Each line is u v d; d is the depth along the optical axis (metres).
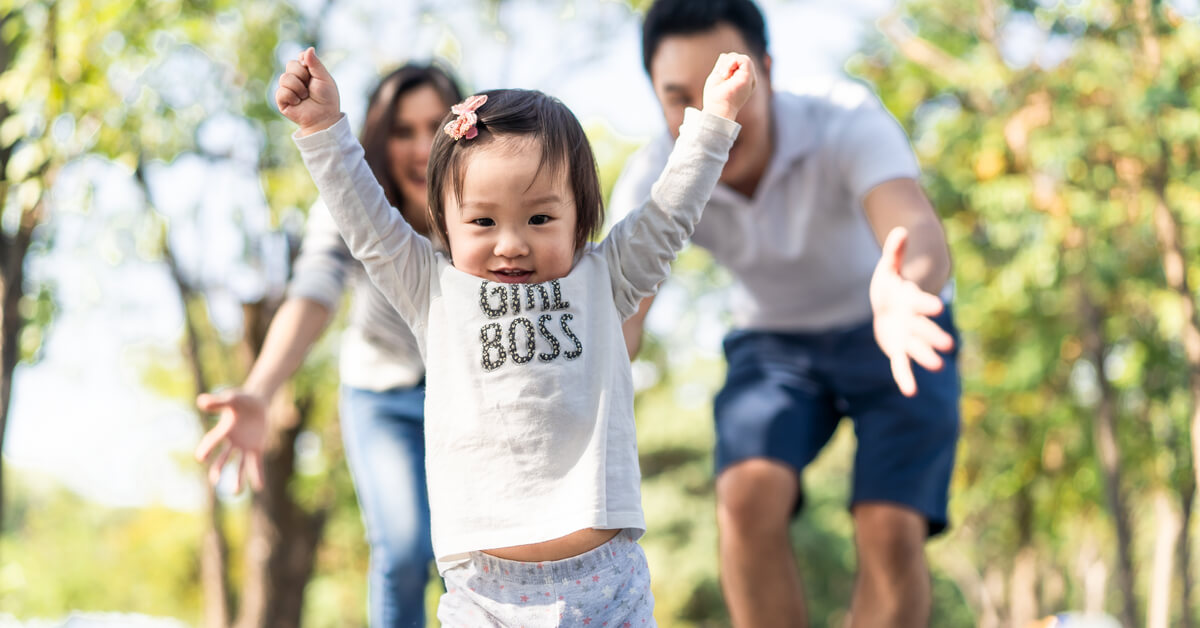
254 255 8.45
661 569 25.20
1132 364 11.98
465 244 1.99
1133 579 11.34
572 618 1.95
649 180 3.12
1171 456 12.65
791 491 3.19
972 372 14.02
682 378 25.62
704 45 2.82
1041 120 9.69
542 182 1.95
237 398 3.04
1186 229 10.48
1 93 5.83
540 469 1.94
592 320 2.01
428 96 3.16
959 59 11.12
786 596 3.19
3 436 6.00
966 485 16.31
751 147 2.99
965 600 28.17
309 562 10.91
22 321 6.32
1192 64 8.76
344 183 1.99
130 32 6.42
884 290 2.33
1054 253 10.49
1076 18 8.98
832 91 3.16
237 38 7.38
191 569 25.25
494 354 1.97
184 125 6.77
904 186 2.96
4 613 10.30
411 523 3.07
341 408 3.33
